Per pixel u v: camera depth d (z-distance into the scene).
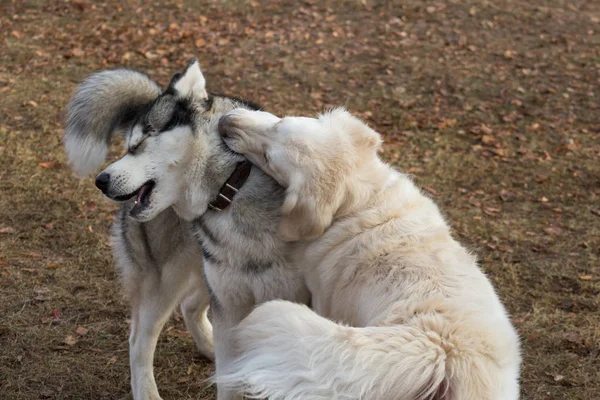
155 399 3.90
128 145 3.50
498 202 6.80
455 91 9.67
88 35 10.58
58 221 5.77
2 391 3.94
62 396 3.96
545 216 6.54
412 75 10.10
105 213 5.96
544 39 11.68
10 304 4.70
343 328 2.50
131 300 3.93
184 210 3.51
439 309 2.73
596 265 5.63
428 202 3.36
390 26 11.81
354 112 8.80
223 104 3.55
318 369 2.40
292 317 2.51
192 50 10.37
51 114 7.91
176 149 3.40
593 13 13.00
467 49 11.15
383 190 3.26
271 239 3.27
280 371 2.43
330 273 3.13
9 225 5.66
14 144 7.08
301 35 11.20
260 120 3.31
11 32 10.43
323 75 9.89
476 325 2.67
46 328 4.49
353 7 12.50
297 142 3.16
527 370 4.33
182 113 3.42
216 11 11.95
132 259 3.85
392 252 3.05
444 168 7.41
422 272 2.93
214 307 3.47
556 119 8.98
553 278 5.43
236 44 10.71
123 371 4.20
